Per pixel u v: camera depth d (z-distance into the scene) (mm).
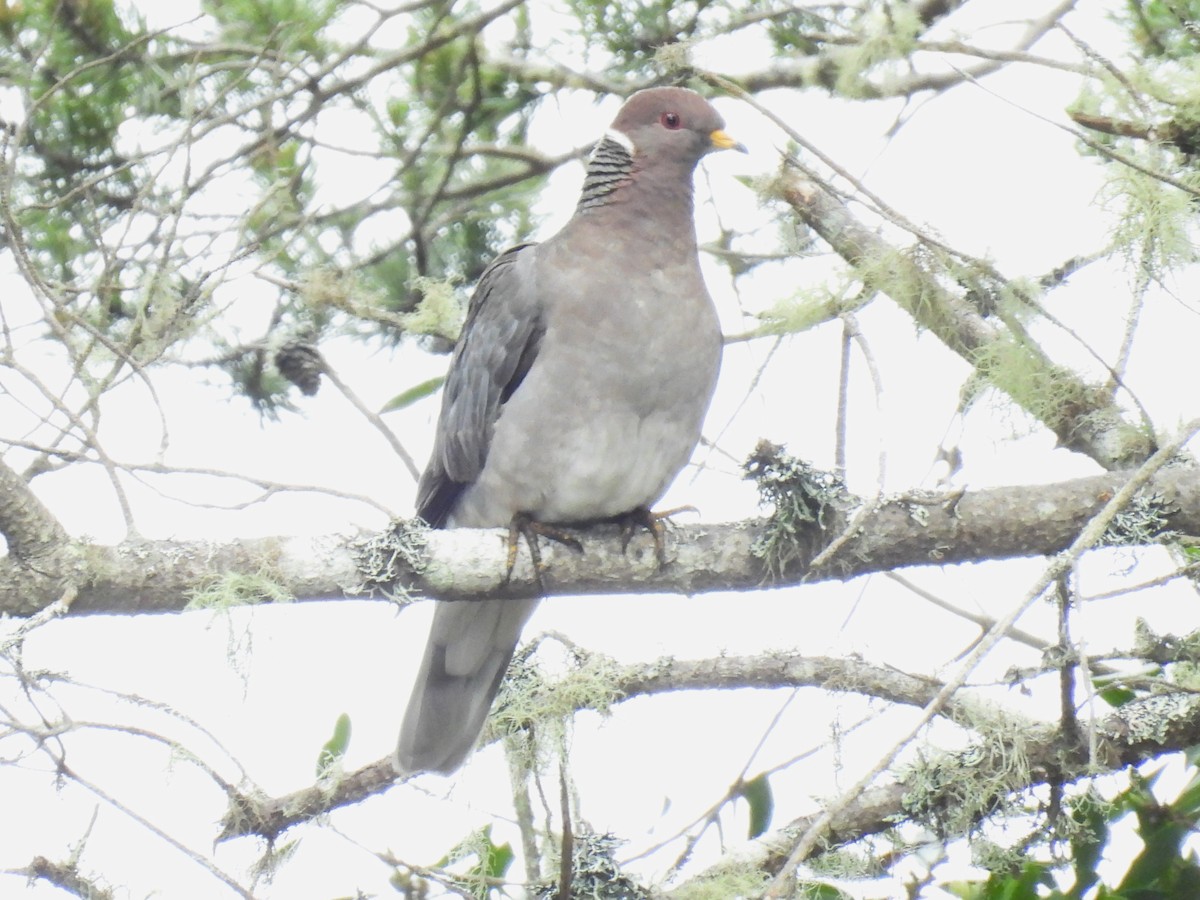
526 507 9227
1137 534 7832
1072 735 7836
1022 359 7973
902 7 8008
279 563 7961
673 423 9289
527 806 8508
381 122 11312
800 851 5547
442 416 9945
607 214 9516
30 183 10500
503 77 11469
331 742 8898
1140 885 7828
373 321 11000
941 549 7965
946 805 7965
